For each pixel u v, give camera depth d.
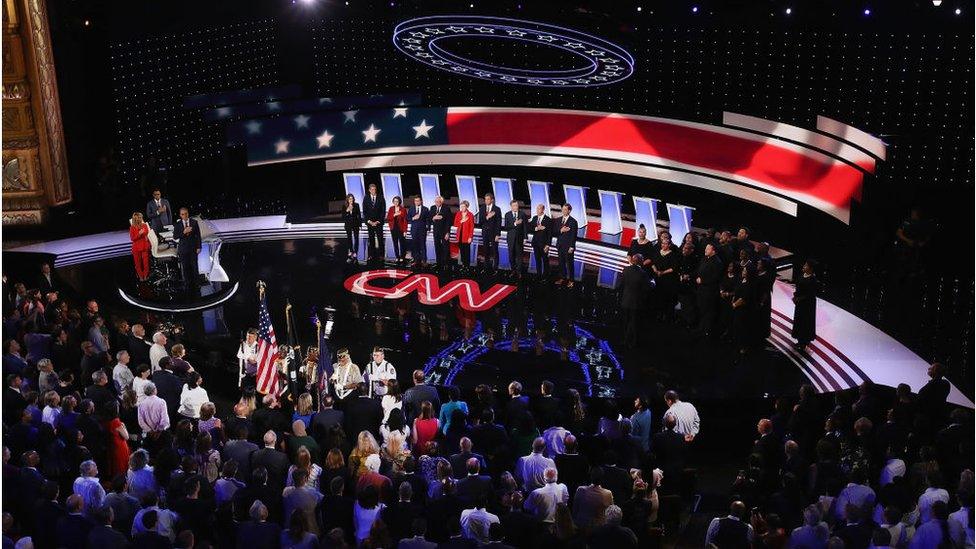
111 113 25.84
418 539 10.29
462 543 10.29
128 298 21.08
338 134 26.94
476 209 25.70
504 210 25.83
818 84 21.73
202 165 26.98
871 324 19.16
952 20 20.03
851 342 18.48
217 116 26.62
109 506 10.60
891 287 20.44
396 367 18.03
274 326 19.86
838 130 21.62
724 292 18.30
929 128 20.73
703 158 23.78
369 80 26.41
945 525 10.66
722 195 23.72
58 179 25.42
